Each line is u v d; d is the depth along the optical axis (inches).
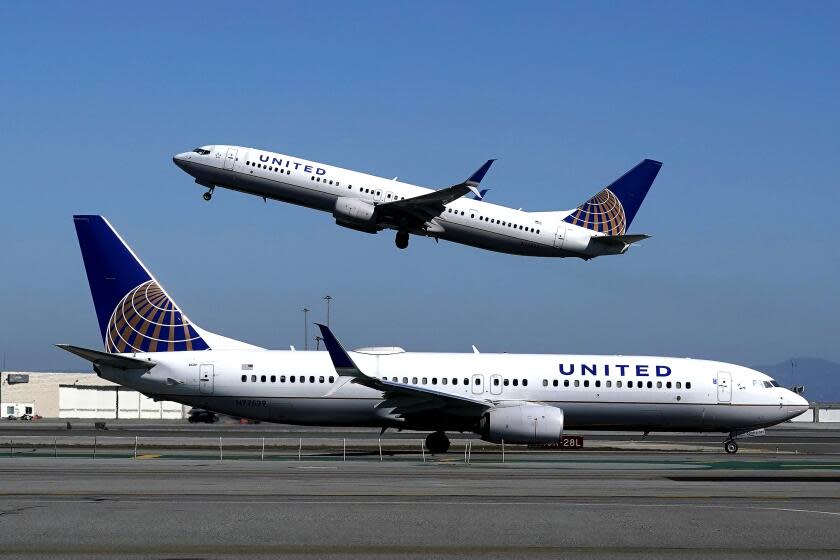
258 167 3767.2
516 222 3843.5
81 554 1162.6
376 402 3085.6
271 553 1179.9
